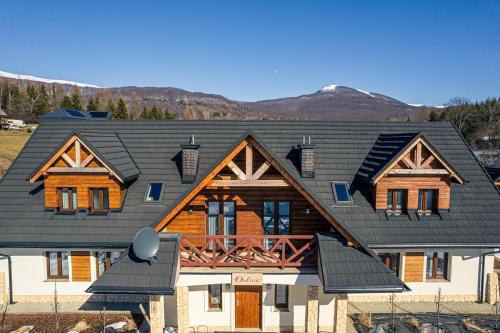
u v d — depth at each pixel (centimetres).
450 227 1543
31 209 1606
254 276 1284
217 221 1513
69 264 1593
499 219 1589
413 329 1391
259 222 1489
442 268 1631
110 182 1562
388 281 1170
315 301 1323
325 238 1311
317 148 1806
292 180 1288
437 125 1983
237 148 1292
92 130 1919
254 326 1477
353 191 1628
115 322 1434
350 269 1201
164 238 1308
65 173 1562
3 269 1584
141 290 1155
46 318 1466
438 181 1570
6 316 1478
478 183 1727
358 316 1491
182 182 1636
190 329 1466
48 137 1903
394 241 1476
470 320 1437
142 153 1778
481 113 9050
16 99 10069
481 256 1588
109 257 1605
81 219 1549
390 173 1527
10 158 5122
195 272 1299
